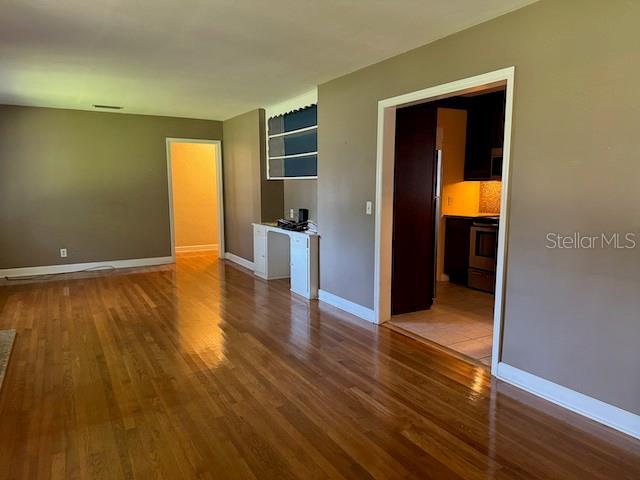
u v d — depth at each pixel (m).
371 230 4.07
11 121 5.93
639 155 2.13
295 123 5.56
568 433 2.28
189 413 2.48
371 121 3.96
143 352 3.37
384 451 2.14
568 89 2.39
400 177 4.16
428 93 3.32
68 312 4.42
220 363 3.17
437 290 5.36
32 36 3.14
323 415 2.46
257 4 2.59
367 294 4.18
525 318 2.71
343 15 2.75
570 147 2.40
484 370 3.06
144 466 2.02
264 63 3.85
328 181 4.66
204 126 7.26
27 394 2.70
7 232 6.04
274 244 5.95
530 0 2.51
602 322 2.33
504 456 2.10
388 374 2.99
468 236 5.47
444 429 2.32
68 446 2.17
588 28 2.29
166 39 3.21
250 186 6.65
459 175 5.81
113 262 6.77
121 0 2.54
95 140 6.46
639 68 2.11
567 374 2.51
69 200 6.38
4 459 2.07
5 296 5.05
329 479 1.94
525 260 2.68
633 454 2.11
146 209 6.93
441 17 2.78
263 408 2.54
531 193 2.62
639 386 2.21
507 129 2.72
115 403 2.59
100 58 3.71
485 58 2.85
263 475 1.96
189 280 5.93
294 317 4.27
